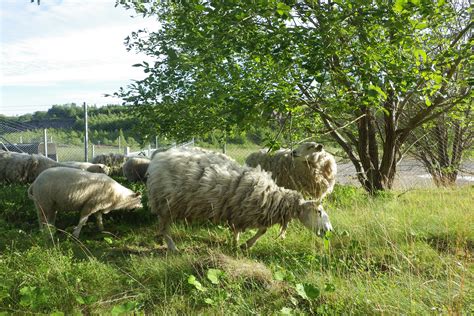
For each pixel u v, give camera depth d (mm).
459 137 12172
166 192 5059
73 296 3504
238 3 4844
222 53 5254
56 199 5520
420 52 4957
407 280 3488
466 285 3342
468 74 6539
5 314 3119
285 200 5043
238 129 6727
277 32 5156
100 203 5773
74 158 19234
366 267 4109
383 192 7574
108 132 27922
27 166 8977
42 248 4434
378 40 5734
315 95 6457
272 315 3150
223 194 4953
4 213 6367
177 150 5293
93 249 5254
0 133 17281
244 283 3709
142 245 5523
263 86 5656
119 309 3027
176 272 4000
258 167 5262
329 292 3305
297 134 9414
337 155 10438
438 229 5180
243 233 5746
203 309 3334
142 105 7398
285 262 4395
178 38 6254
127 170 9852
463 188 8695
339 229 5355
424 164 12875
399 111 8297
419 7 4668
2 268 3904
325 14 5141
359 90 6031
